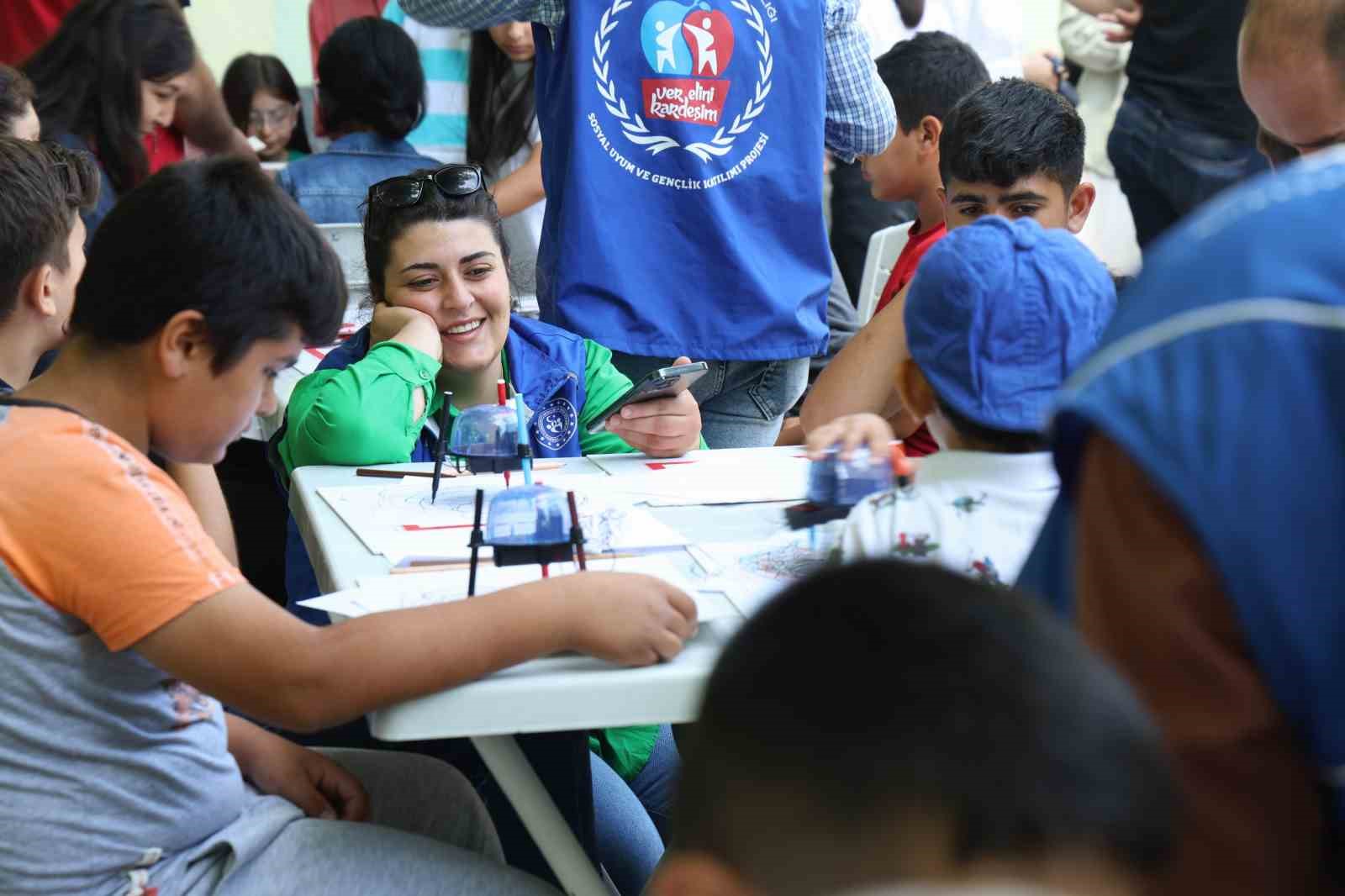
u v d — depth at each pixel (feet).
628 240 8.16
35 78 9.64
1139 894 1.66
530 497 4.67
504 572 4.59
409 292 7.20
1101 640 2.35
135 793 4.11
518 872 4.42
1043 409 4.11
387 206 7.21
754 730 1.73
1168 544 2.25
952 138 7.45
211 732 4.34
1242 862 2.21
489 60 12.56
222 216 4.17
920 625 1.78
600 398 7.56
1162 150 12.28
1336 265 2.21
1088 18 15.01
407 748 6.07
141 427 4.31
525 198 11.65
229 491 9.88
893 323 7.27
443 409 6.25
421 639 3.82
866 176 9.57
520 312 9.76
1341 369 2.12
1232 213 2.39
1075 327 4.13
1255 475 2.11
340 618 4.22
